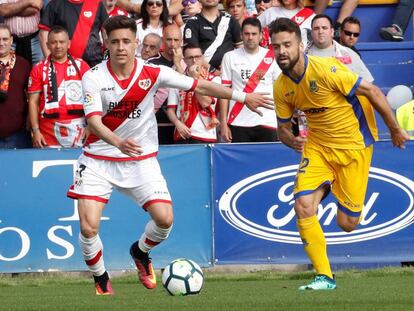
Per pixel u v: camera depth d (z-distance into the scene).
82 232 25.05
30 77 36.25
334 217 34.34
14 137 37.47
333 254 34.44
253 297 23.88
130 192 25.61
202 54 38.28
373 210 34.38
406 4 47.59
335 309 19.83
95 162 25.20
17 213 34.06
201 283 25.03
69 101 36.19
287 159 34.31
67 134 36.25
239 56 37.31
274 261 34.38
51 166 34.09
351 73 25.42
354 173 26.52
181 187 34.19
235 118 36.88
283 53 24.91
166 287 24.92
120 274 36.16
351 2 45.97
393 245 34.44
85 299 24.53
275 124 37.06
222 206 34.28
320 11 46.28
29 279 33.88
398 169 34.31
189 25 39.91
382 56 45.91
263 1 43.69
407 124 38.16
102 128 23.75
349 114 25.95
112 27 24.02
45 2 42.78
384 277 31.81
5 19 39.78
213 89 24.91
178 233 34.19
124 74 24.42
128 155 23.39
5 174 34.00
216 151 34.28
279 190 34.38
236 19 41.12
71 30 38.34
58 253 34.12
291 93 25.92
